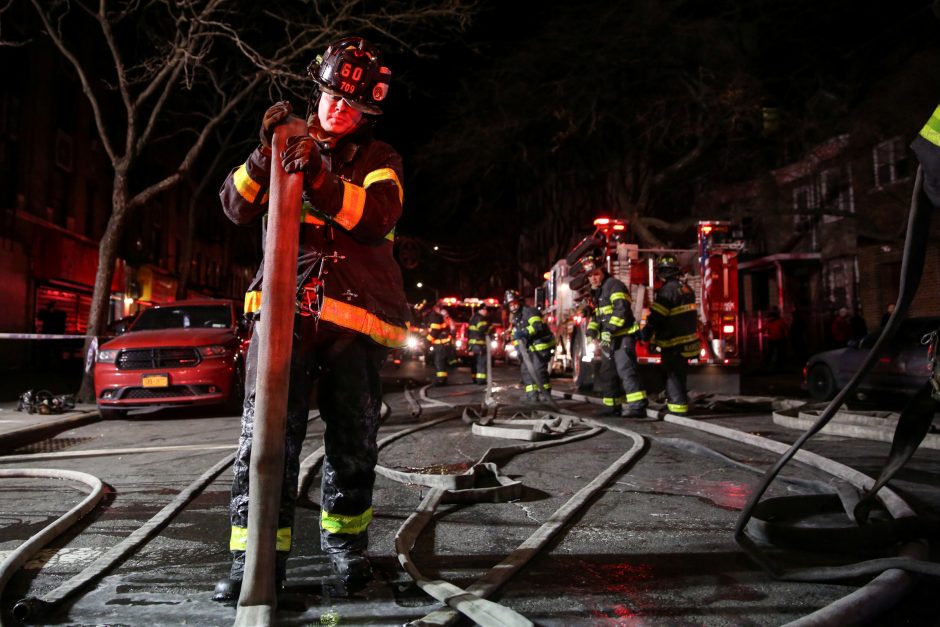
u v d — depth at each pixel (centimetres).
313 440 623
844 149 1892
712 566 265
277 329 192
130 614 218
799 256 2000
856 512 291
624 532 314
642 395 785
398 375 1852
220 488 429
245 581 189
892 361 880
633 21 1855
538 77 2056
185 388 820
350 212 212
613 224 1197
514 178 2953
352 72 229
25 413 838
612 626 209
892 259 1739
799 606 225
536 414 768
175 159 3092
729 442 588
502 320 2280
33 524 351
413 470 479
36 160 2005
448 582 243
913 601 223
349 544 245
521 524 332
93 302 1054
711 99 1819
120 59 1077
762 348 2197
